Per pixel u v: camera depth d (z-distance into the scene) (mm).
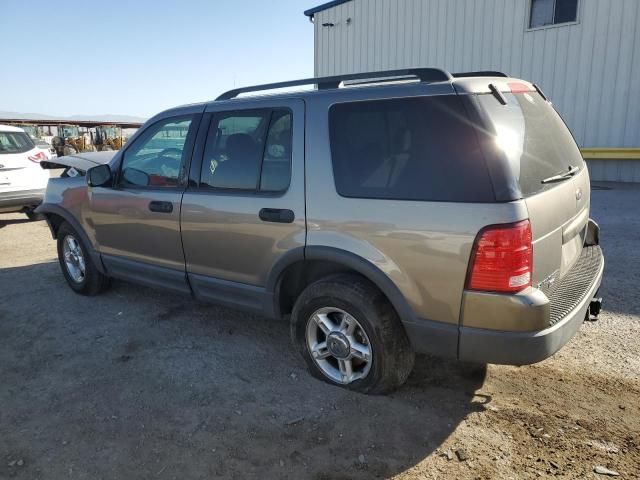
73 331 4188
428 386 3178
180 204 3736
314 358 3264
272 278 3297
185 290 3957
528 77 12766
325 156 2996
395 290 2762
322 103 3064
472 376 3287
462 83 2609
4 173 8516
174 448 2672
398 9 15016
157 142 3998
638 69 11141
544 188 2652
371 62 15969
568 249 3010
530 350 2465
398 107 2764
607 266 5312
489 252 2426
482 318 2520
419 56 14773
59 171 15297
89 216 4566
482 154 2467
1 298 5055
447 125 2590
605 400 2965
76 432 2828
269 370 3457
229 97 3744
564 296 2818
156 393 3203
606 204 8844
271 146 3264
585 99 11945
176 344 3895
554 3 12070
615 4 11172
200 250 3688
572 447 2568
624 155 11344
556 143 3105
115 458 2605
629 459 2473
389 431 2746
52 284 5445
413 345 2816
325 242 2980
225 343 3900
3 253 7012
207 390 3221
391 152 2764
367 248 2820
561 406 2922
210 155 3615
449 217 2529
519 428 2734
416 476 2410
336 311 3068
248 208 3322
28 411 3053
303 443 2680
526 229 2396
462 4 13633
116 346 3889
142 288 5195
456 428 2752
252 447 2660
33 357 3760
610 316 4098
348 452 2598
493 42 13211
